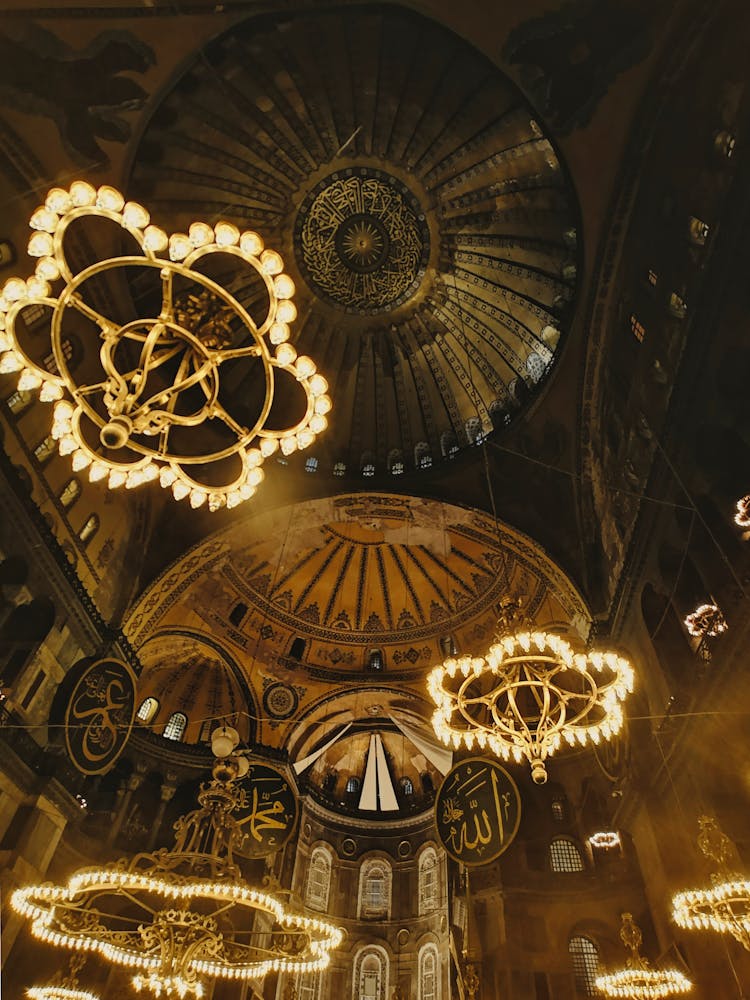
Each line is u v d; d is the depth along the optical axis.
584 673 9.20
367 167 18.27
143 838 19.56
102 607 16.31
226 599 22.12
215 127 15.91
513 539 18.78
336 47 15.15
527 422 18.27
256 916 18.84
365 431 21.56
